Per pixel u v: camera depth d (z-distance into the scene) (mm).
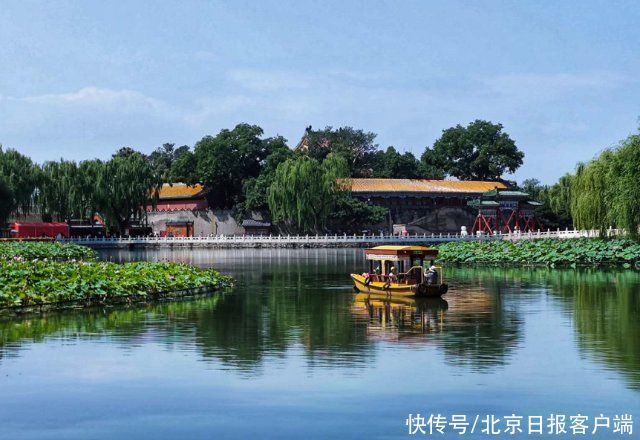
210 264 85000
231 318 37219
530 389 23484
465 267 75812
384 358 27594
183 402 22375
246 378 24797
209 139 159625
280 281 60531
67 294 39969
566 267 73875
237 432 20109
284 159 151375
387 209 148000
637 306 41469
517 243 87438
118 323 35312
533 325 34906
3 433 20188
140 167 132750
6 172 118562
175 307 41312
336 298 46656
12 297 38062
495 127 191750
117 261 92000
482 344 30219
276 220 136250
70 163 127688
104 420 20984
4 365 26578
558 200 138875
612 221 74250
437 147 195875
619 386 23734
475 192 158125
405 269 59531
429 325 35094
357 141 188500
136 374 25344
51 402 22453
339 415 21281
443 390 23406
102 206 129250
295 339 31438
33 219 139750
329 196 133125
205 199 158625
